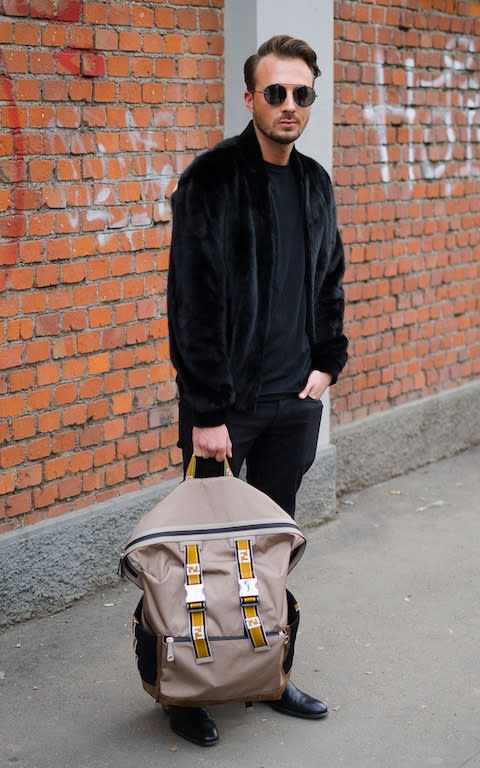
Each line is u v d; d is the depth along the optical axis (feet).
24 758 12.38
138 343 17.33
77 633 15.62
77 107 15.85
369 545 19.44
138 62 16.74
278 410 12.75
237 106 18.19
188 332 11.84
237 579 11.87
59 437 16.22
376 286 22.50
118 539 17.16
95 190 16.26
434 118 23.52
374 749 12.68
